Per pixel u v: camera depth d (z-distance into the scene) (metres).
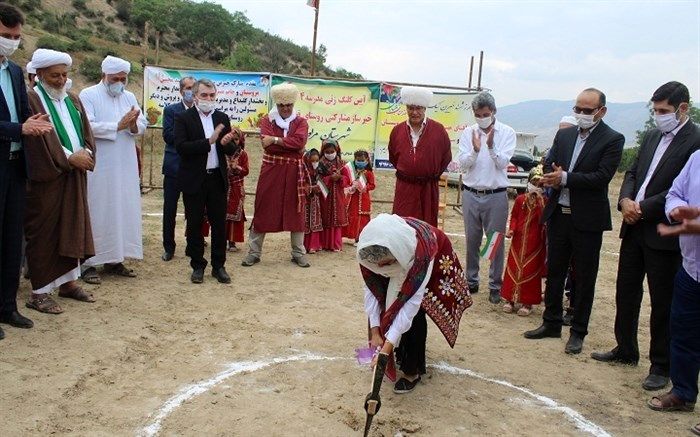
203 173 6.98
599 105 5.48
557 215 5.86
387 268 4.16
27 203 5.75
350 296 7.32
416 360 4.80
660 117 4.88
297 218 8.23
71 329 5.59
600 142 5.50
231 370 5.02
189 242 7.24
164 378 4.80
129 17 63.53
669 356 5.06
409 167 6.79
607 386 5.14
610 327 6.75
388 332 4.14
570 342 5.85
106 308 6.22
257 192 8.18
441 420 4.39
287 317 6.38
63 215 5.86
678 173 4.84
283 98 7.88
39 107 5.70
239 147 8.78
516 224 6.87
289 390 4.72
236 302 6.74
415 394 4.79
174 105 8.00
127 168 7.11
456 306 4.69
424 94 6.59
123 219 7.15
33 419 4.03
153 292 6.85
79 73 35.69
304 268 8.43
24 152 5.33
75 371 4.77
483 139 7.23
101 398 4.40
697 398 4.99
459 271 4.73
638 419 4.59
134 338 5.52
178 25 66.12
